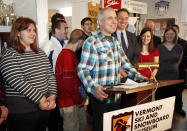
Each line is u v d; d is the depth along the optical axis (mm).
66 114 1773
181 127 2566
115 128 1113
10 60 1353
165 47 2730
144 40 2424
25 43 1465
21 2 2107
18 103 1397
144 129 1242
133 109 1161
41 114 1517
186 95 4137
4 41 1967
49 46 2148
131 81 1459
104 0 4023
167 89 2350
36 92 1404
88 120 2871
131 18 4203
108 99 1417
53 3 6785
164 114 1325
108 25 1400
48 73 1653
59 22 2215
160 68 2756
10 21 1922
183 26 5465
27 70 1410
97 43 1411
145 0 6309
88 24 3076
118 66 1542
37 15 2193
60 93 1769
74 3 3846
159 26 5922
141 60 2428
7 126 1629
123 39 2188
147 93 1421
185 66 3129
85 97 1905
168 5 5715
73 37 1818
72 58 1765
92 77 1459
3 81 1451
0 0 1874
